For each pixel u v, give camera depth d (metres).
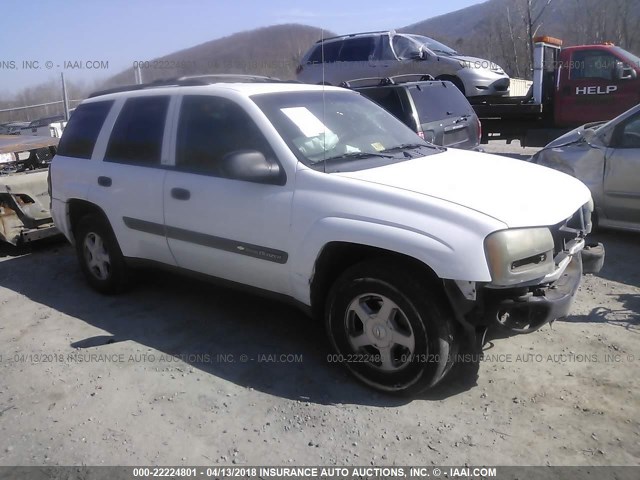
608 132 6.17
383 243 3.21
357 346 3.53
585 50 10.75
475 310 3.10
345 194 3.44
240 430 3.20
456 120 8.42
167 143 4.39
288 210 3.61
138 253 4.73
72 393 3.62
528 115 11.31
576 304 4.63
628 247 6.07
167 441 3.12
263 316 4.65
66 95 11.37
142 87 4.91
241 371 3.80
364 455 2.96
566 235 3.44
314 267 3.54
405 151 4.22
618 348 3.89
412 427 3.16
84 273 5.37
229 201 3.90
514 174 3.81
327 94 4.51
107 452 3.05
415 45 12.60
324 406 3.38
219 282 4.26
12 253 6.94
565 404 3.29
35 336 4.45
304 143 3.82
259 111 3.90
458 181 3.53
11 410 3.47
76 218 5.40
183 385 3.66
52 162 5.48
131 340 4.31
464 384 3.54
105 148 4.91
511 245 3.04
